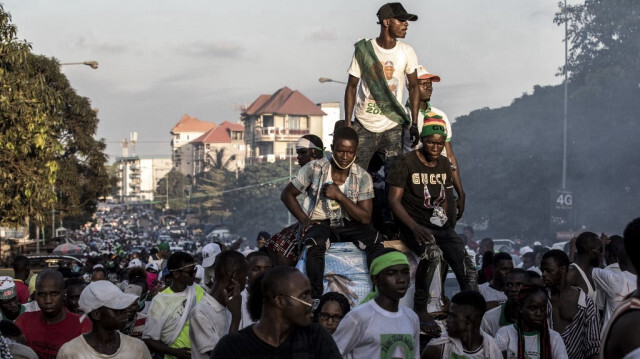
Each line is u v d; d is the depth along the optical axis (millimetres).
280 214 94188
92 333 5145
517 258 15547
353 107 7074
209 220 126312
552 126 51000
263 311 3844
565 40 44781
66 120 44688
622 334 2850
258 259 6445
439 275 6133
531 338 5605
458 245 6262
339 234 6246
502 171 54688
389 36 6836
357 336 4773
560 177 49531
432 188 6180
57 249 31312
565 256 6277
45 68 42688
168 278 8656
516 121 55406
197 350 5805
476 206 56938
